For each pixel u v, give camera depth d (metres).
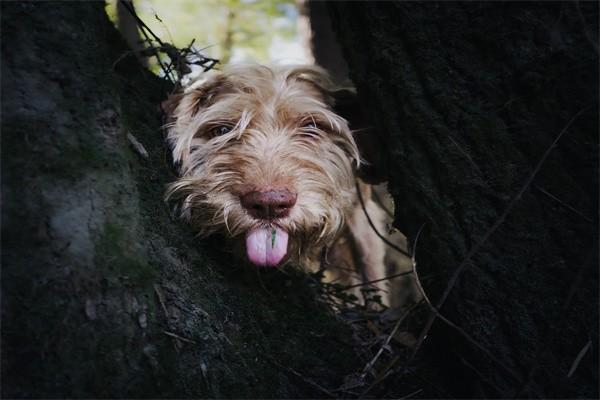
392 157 0.50
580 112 0.44
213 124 0.58
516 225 0.46
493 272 0.46
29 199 0.37
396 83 0.49
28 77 0.37
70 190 0.37
